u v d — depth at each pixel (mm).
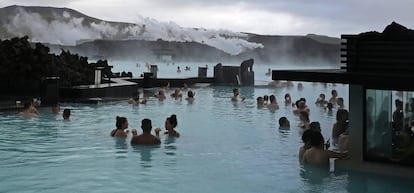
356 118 7723
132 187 6918
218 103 20625
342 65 8133
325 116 16562
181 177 7562
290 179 7441
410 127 7359
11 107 15664
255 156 9359
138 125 13734
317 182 7234
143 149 9945
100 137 11375
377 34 7301
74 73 21531
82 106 17938
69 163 8508
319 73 7688
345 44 7621
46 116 14961
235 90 21391
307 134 8906
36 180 7242
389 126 7496
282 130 13008
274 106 18531
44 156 9117
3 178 7348
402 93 7363
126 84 22625
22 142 10609
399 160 7434
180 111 17469
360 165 7676
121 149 9914
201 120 15086
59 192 6594
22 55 18891
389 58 7203
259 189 6875
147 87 28219
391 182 7094
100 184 7059
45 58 19453
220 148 10227
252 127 13586
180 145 10516
